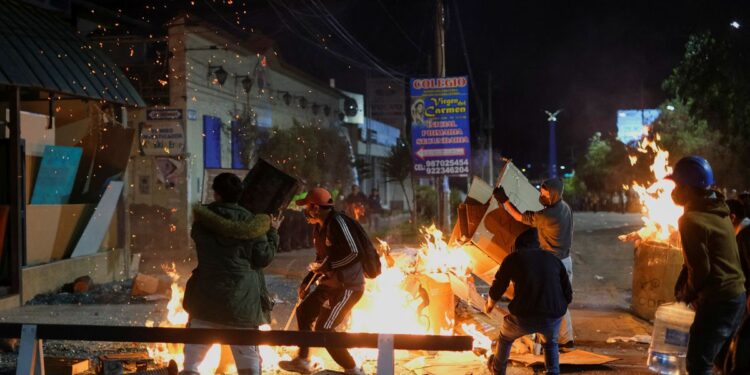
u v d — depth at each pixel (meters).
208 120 24.95
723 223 5.14
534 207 8.77
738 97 17.50
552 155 80.88
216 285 5.21
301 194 21.75
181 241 22.69
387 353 4.45
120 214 14.36
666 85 19.66
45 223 12.32
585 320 9.60
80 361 6.92
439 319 7.79
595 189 70.12
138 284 11.74
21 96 14.19
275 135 29.05
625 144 57.84
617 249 19.64
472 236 8.28
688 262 5.14
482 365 7.21
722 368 5.55
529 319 6.04
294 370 6.80
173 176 22.62
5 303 10.77
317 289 6.74
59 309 10.69
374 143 48.78
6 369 6.84
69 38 13.17
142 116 22.41
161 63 24.09
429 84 20.45
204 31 24.25
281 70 32.50
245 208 5.80
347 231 6.50
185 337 4.62
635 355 7.78
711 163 33.75
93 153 13.92
